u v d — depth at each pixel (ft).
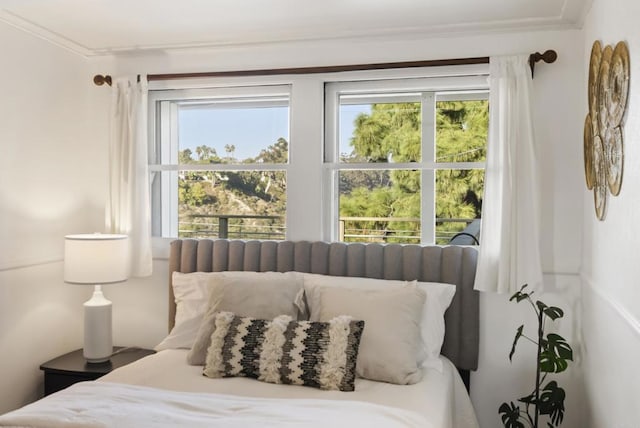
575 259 9.43
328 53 10.55
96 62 11.57
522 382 9.66
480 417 9.86
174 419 6.08
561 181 9.49
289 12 9.04
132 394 7.00
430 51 10.07
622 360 6.17
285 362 7.89
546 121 9.54
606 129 6.97
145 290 11.52
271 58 10.82
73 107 11.23
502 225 9.26
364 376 8.10
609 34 6.86
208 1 8.57
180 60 11.26
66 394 7.08
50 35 10.26
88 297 11.71
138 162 11.11
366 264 10.07
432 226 10.43
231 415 6.35
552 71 9.52
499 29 9.62
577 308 9.42
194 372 8.37
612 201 6.77
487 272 9.36
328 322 8.23
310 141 10.73
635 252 5.59
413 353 8.20
